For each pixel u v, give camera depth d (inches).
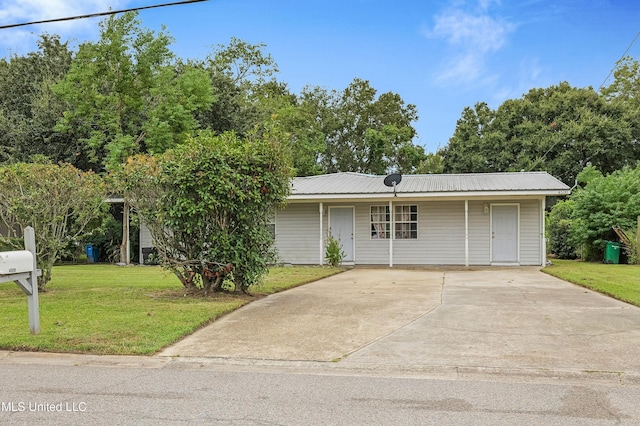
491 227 725.9
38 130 955.3
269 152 385.7
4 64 1189.1
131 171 380.5
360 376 206.8
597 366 211.0
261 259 390.9
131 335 256.8
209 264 379.6
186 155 366.0
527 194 653.3
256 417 160.1
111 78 791.7
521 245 717.3
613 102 1360.7
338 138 1647.4
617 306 341.7
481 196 676.7
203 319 294.4
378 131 1589.6
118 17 781.9
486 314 318.7
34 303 258.8
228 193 363.3
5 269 240.4
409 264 748.0
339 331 275.9
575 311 324.8
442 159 1386.6
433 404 172.4
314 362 222.5
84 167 984.3
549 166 1261.1
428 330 276.7
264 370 214.8
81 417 159.8
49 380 199.2
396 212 758.5
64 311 313.6
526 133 1317.7
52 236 403.2
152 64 813.2
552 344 245.4
